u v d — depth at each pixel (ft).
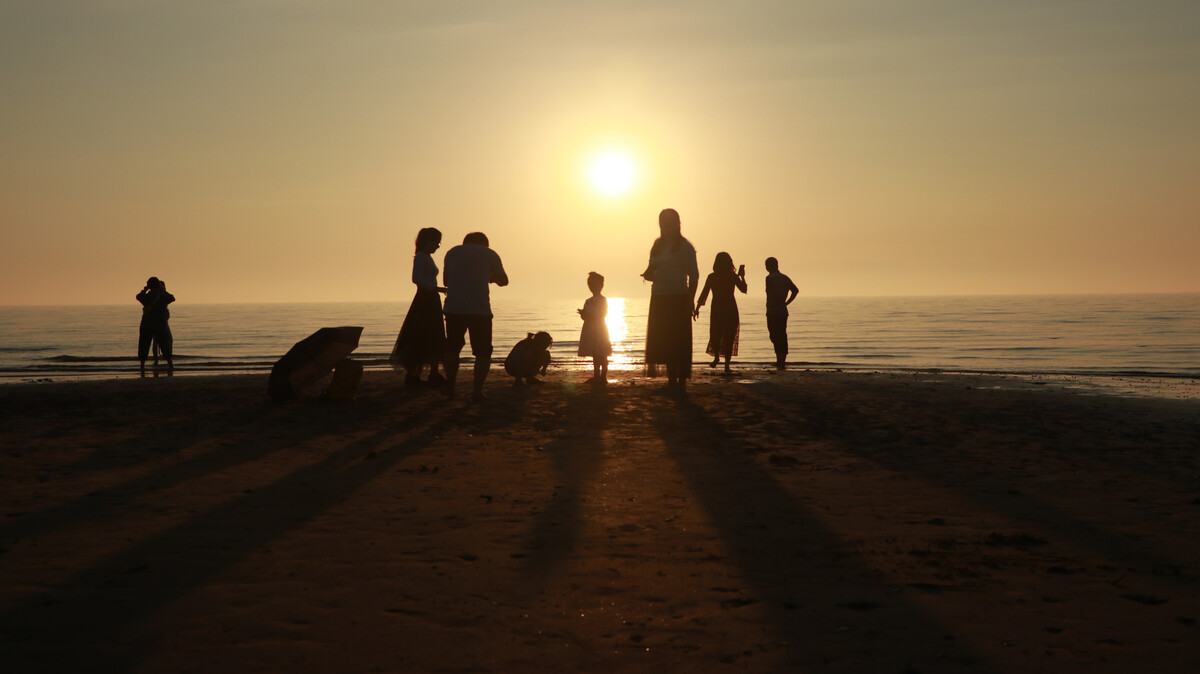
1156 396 39.04
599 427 26.86
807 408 31.89
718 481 18.60
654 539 13.70
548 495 17.11
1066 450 22.84
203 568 11.91
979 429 26.76
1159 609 10.28
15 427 26.99
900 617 10.05
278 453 22.08
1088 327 213.46
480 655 8.87
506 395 35.70
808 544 13.44
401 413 29.99
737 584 11.37
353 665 8.57
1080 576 11.71
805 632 9.57
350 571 11.82
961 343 151.02
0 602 10.40
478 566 12.14
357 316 377.09
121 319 359.05
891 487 17.97
